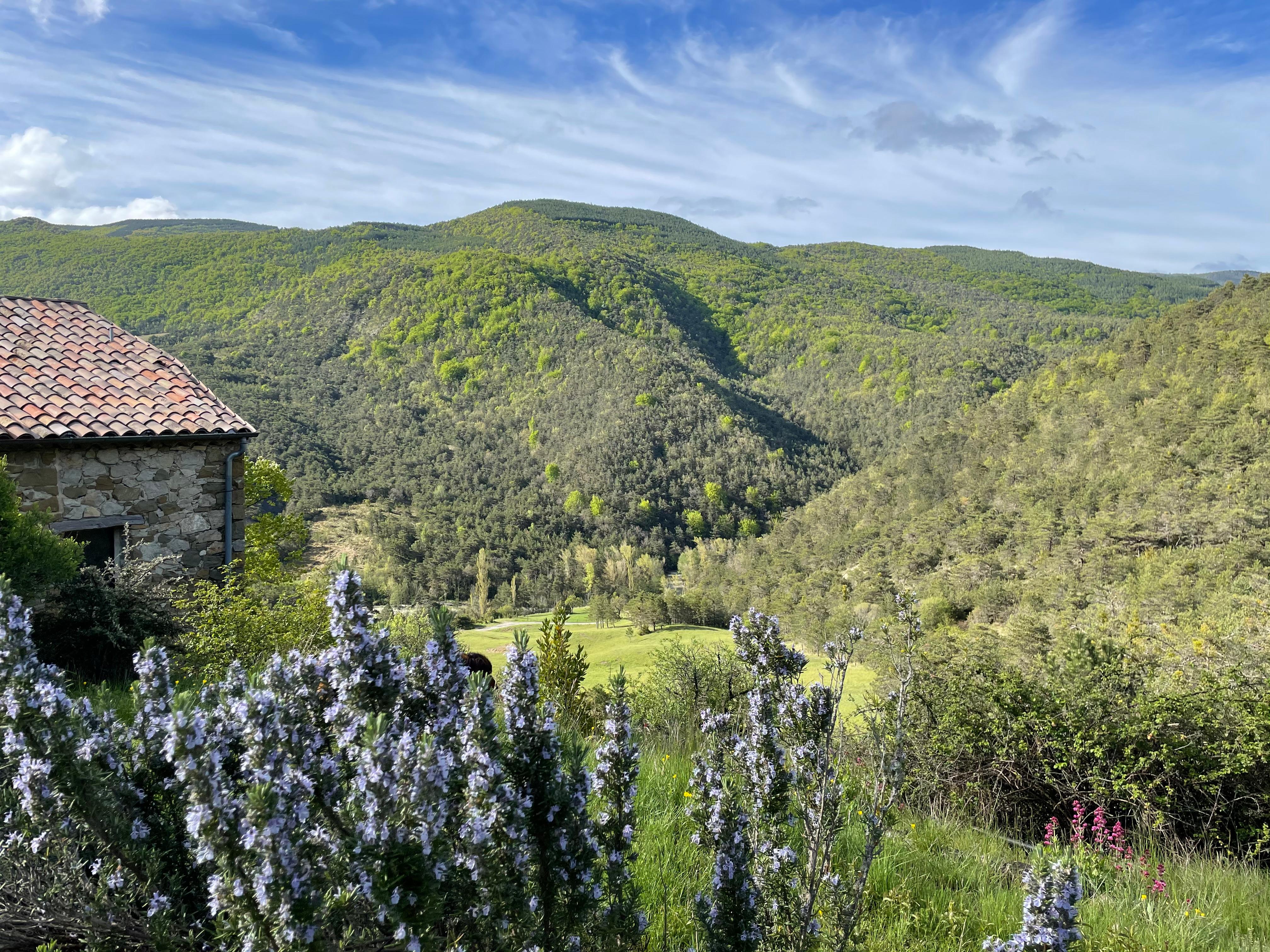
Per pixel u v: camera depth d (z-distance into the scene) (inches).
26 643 70.0
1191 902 147.6
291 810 55.1
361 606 72.6
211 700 79.7
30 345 422.9
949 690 228.1
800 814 97.6
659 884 112.4
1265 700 209.5
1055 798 218.2
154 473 400.2
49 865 71.3
